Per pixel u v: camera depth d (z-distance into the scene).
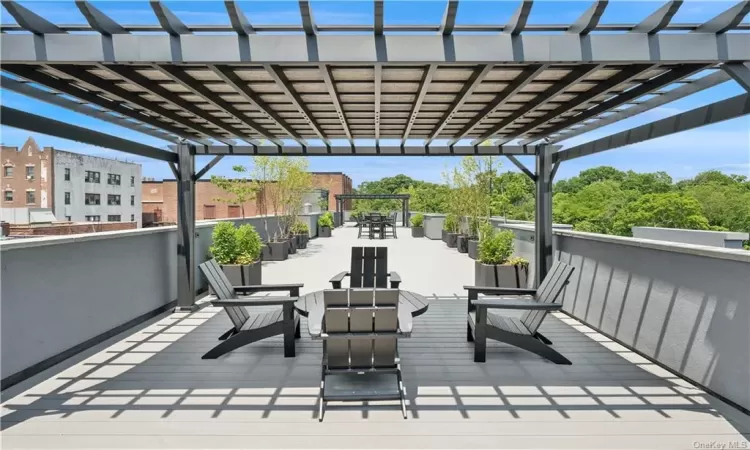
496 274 7.22
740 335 2.98
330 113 4.83
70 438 2.68
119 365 3.88
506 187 20.14
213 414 2.99
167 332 4.94
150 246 5.59
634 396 3.26
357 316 3.09
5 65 2.89
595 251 5.01
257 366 3.87
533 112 4.71
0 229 23.33
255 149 6.14
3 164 44.62
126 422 2.88
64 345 4.01
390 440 2.67
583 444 2.62
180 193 5.95
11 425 2.83
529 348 3.93
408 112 4.79
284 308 4.05
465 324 5.27
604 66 3.01
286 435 2.72
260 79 3.52
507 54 2.71
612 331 4.62
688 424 2.85
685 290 3.52
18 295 3.46
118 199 52.06
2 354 3.33
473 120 5.05
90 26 2.56
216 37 2.70
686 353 3.52
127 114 4.40
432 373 3.72
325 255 12.91
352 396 3.09
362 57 2.71
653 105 4.18
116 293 4.83
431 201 31.16
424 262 11.12
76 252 4.17
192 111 4.32
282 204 14.41
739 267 2.98
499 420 2.91
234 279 7.25
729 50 2.71
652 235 11.98
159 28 2.70
